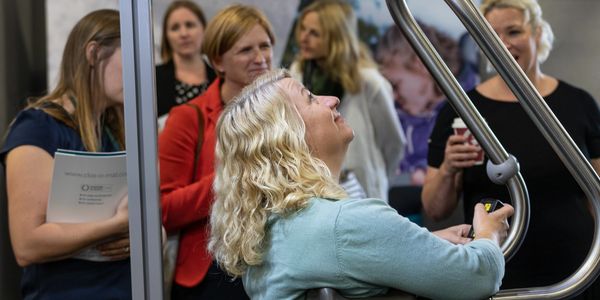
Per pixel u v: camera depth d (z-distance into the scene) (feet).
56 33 12.64
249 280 5.94
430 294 5.44
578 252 8.61
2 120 9.59
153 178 5.88
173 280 8.55
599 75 10.38
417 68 13.00
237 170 5.82
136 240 5.87
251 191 5.74
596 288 8.55
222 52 9.07
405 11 6.37
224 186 5.91
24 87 10.03
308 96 6.12
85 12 12.71
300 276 5.49
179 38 11.43
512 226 6.32
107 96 8.28
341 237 5.41
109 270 8.02
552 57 10.44
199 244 8.54
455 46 13.12
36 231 7.76
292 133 5.77
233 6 9.34
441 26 13.15
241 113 5.93
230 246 5.80
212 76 11.58
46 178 7.91
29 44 10.23
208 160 8.82
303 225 5.54
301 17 12.48
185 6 11.66
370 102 12.41
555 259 8.64
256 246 5.74
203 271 8.50
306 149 5.81
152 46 5.90
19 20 10.02
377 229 5.40
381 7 13.10
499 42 6.14
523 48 9.03
